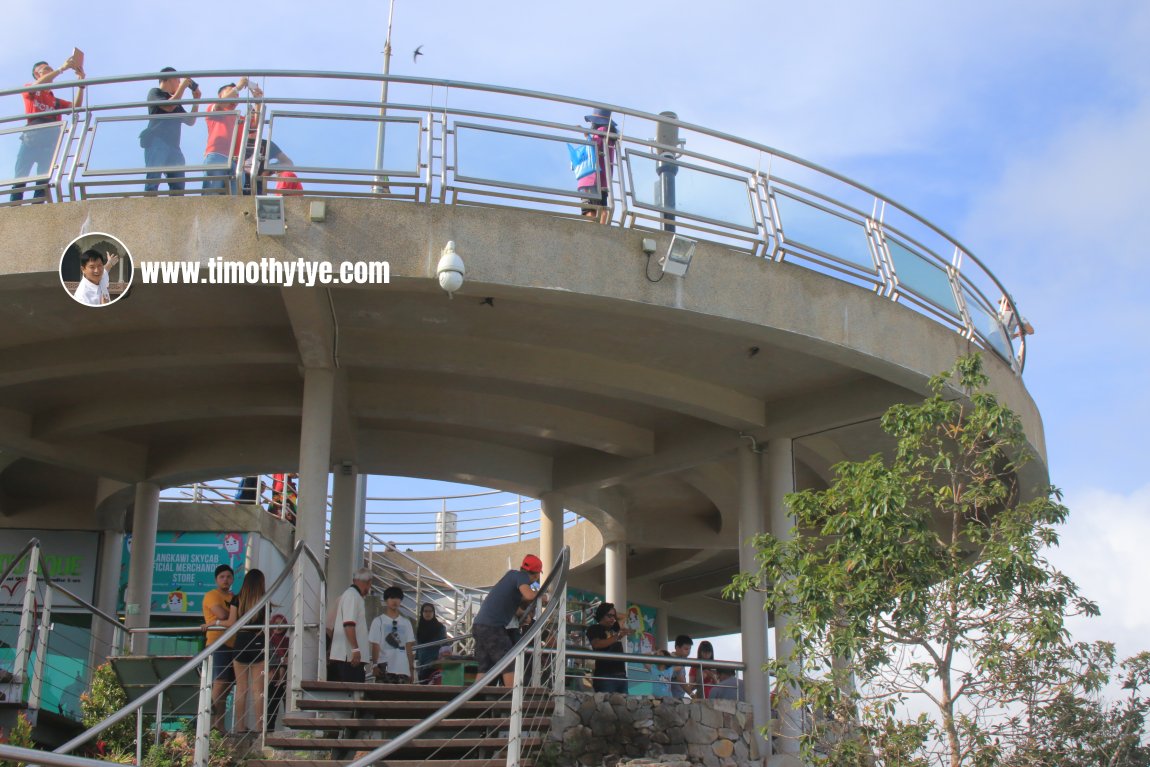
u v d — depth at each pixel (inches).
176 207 456.1
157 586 775.1
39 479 749.9
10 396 625.9
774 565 465.4
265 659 411.2
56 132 474.3
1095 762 433.1
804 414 619.2
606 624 566.9
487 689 440.8
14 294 499.8
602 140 500.1
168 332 548.7
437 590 941.2
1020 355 689.6
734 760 560.1
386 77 476.1
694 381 607.8
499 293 468.1
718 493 791.1
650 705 533.6
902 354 548.4
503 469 737.6
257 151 463.8
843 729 435.5
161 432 695.7
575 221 477.4
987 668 405.7
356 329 548.1
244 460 692.1
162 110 497.0
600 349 572.1
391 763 383.9
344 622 461.7
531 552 1031.6
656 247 485.1
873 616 429.1
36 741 449.4
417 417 642.8
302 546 446.3
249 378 612.1
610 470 724.0
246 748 415.2
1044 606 416.5
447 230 461.7
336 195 469.1
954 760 413.7
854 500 441.7
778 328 509.0
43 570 467.2
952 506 456.1
